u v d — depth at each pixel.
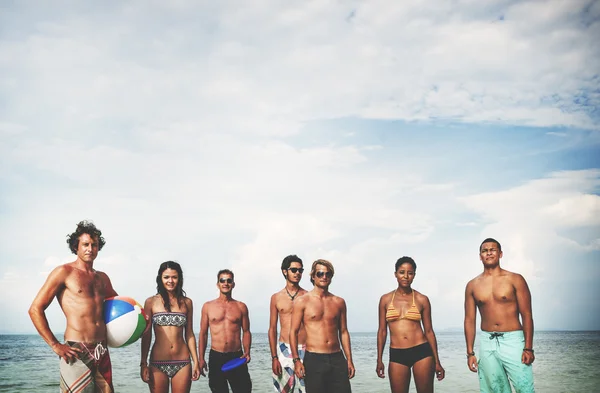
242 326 8.22
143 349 6.62
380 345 7.15
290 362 7.61
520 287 6.62
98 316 5.61
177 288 6.81
